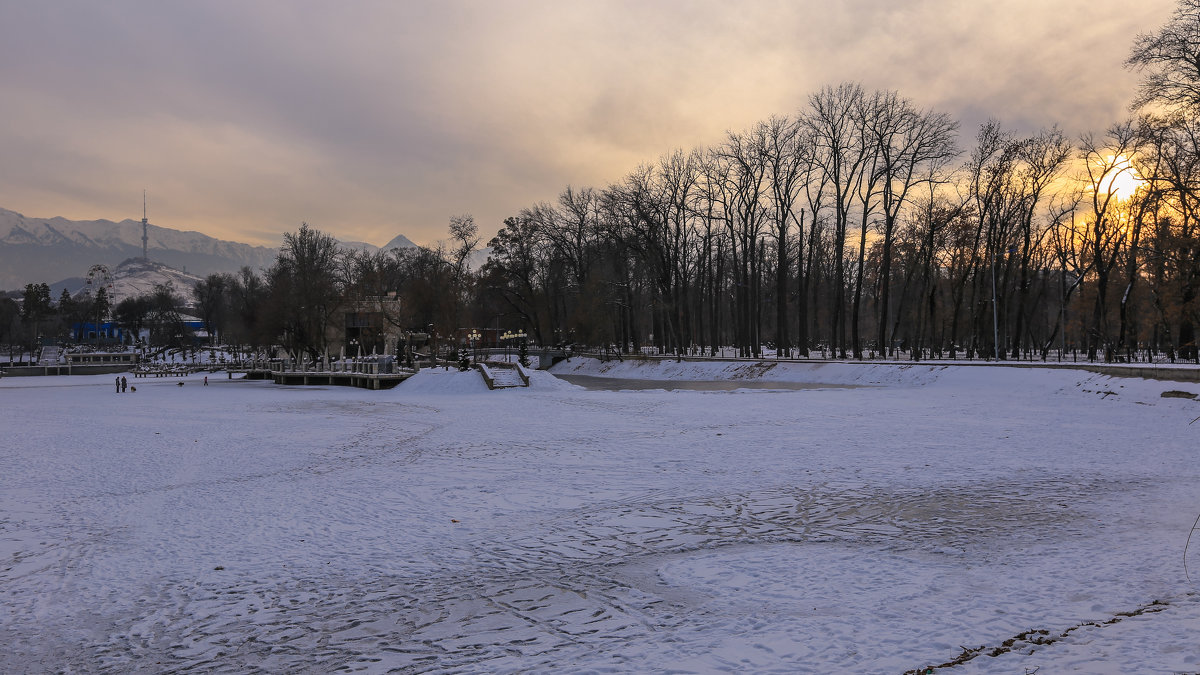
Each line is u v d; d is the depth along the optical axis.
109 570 11.53
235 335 129.12
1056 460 19.47
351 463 22.08
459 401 46.47
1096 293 63.59
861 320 110.44
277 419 36.81
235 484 18.94
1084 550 10.89
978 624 7.91
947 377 46.72
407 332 94.19
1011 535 12.09
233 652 8.23
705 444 24.00
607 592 9.89
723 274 97.94
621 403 41.09
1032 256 67.25
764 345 109.75
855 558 11.07
